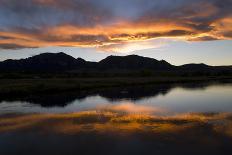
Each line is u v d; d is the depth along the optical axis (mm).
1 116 27000
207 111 27953
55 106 34312
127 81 85062
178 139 17297
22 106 34406
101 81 82312
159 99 41156
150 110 29578
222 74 171375
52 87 55500
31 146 16656
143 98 43000
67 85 61594
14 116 26938
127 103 36625
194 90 57625
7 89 47062
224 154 14578
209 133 18531
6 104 36625
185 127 20438
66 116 26594
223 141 16719
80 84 67500
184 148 15586
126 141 17156
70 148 16156
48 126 21922
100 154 15070
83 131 19906
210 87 66312
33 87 52875
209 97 42531
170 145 16188
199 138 17391
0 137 18734
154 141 16969
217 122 22016
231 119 23328
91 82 76750
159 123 22156
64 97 45594
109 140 17453
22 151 15805
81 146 16438
